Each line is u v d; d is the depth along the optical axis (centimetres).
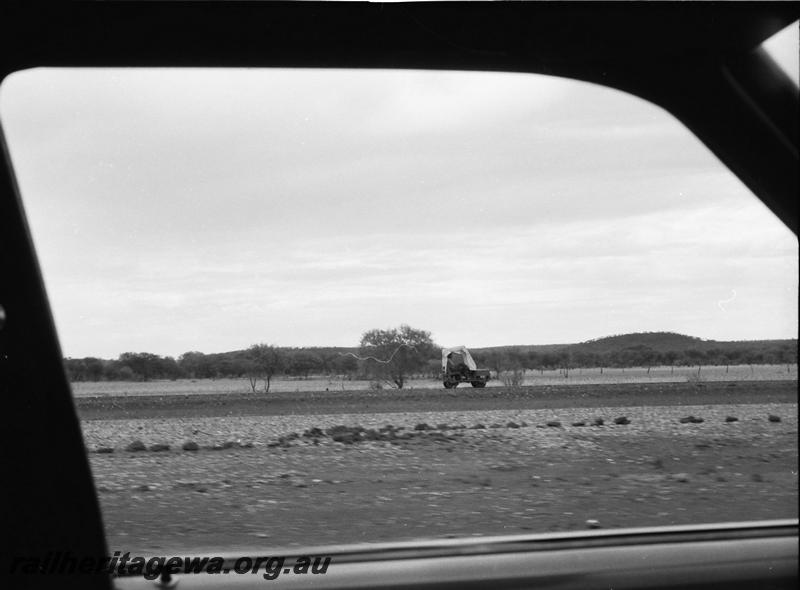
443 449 557
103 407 260
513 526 302
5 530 241
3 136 244
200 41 263
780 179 291
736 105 290
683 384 2180
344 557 266
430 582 254
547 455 509
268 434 708
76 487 247
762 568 271
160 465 381
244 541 276
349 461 471
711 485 377
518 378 3172
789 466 430
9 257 241
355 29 271
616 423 841
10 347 242
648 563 272
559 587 258
